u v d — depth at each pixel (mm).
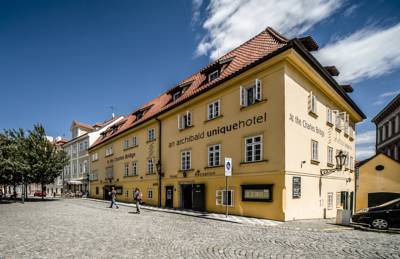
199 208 18125
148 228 10805
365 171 23562
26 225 11703
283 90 13797
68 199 35812
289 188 13477
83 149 44625
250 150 15305
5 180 32375
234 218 13805
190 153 19781
